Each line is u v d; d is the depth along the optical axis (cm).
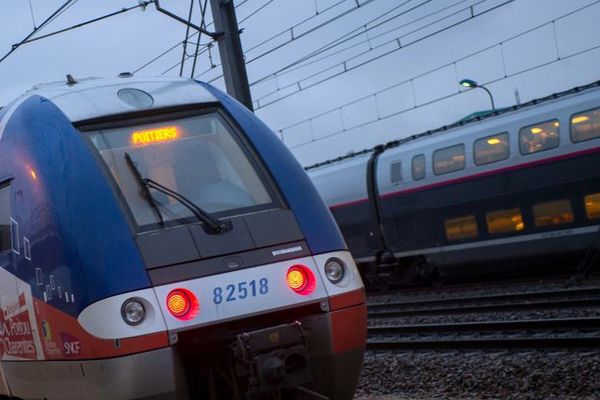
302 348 711
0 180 830
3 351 865
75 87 849
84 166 750
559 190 2430
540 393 1043
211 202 773
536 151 2488
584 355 1179
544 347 1289
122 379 687
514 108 2645
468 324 1598
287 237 750
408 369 1322
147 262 705
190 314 699
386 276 3081
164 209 751
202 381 757
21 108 840
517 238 2572
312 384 751
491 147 2628
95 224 721
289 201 776
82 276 708
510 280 2655
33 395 827
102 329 691
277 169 799
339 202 3253
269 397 751
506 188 2581
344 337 747
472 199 2700
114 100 813
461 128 2797
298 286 735
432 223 2864
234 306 710
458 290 2597
